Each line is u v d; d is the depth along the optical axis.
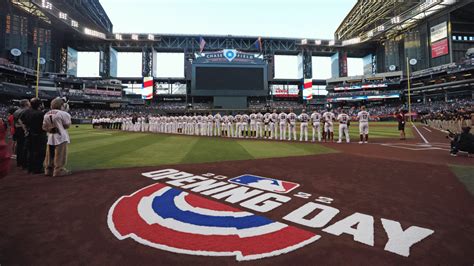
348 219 3.42
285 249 2.64
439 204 4.01
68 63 86.44
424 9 62.19
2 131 3.15
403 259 2.43
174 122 25.39
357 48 92.19
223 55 66.25
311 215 3.57
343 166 7.24
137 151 10.67
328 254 2.54
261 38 82.06
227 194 4.57
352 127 33.81
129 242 2.81
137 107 77.69
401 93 70.75
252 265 2.35
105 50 82.69
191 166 7.30
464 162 7.77
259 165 7.44
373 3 79.56
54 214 3.63
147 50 81.44
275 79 84.94
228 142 14.80
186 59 76.62
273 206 3.94
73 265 2.37
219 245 2.74
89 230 3.11
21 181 5.53
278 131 24.78
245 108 67.06
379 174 6.18
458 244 2.72
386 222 3.32
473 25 65.38
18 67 58.47
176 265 2.36
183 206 3.96
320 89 98.94
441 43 66.44
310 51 86.81
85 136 19.27
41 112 6.49
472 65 53.00
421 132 23.70
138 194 4.58
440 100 65.75
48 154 6.13
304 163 7.76
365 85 76.75
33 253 2.58
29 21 72.06
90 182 5.44
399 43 80.19
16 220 3.42
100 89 71.94
